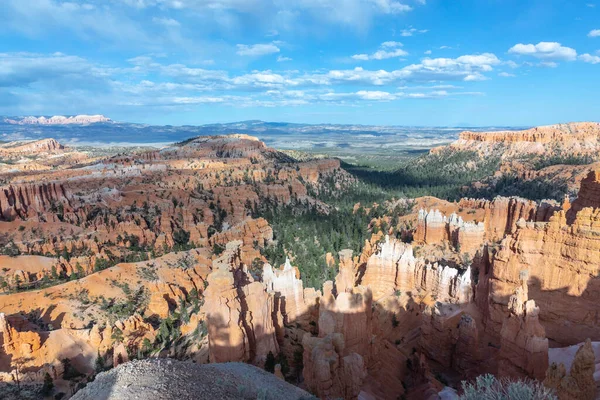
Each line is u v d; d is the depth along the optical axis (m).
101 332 75.56
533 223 54.94
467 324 47.69
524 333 37.69
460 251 88.00
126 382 28.27
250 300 45.75
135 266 99.69
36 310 81.88
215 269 45.22
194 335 67.31
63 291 87.44
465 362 47.78
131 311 85.19
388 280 68.00
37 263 107.06
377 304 56.56
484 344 51.88
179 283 98.06
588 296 50.09
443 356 50.25
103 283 91.50
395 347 50.91
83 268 109.88
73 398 27.97
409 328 57.44
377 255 69.31
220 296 41.91
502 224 98.88
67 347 72.00
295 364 46.75
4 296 82.88
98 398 26.59
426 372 45.19
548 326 52.97
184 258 109.62
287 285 54.69
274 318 50.41
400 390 44.94
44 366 67.25
